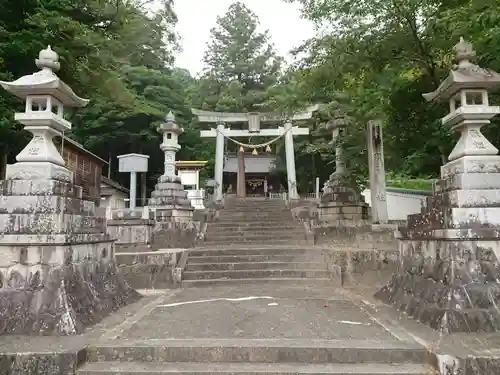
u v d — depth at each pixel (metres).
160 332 4.92
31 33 9.50
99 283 6.20
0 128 9.49
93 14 11.98
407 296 5.95
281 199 24.25
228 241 13.89
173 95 28.97
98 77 11.52
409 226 6.42
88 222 6.09
